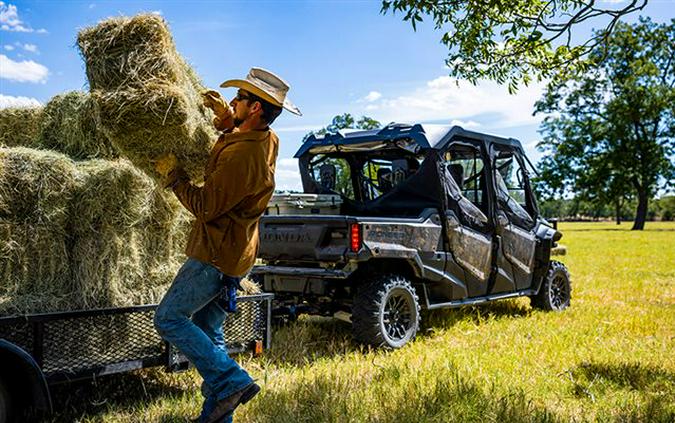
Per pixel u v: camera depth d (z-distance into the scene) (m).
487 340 5.63
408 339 5.45
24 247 3.21
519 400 3.65
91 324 3.35
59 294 3.31
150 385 4.01
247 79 2.99
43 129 3.97
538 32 4.70
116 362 3.42
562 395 3.98
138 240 3.67
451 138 6.00
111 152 3.79
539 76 5.34
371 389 3.93
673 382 4.27
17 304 3.12
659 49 39.78
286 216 5.48
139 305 3.57
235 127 3.23
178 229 3.98
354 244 5.04
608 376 4.40
